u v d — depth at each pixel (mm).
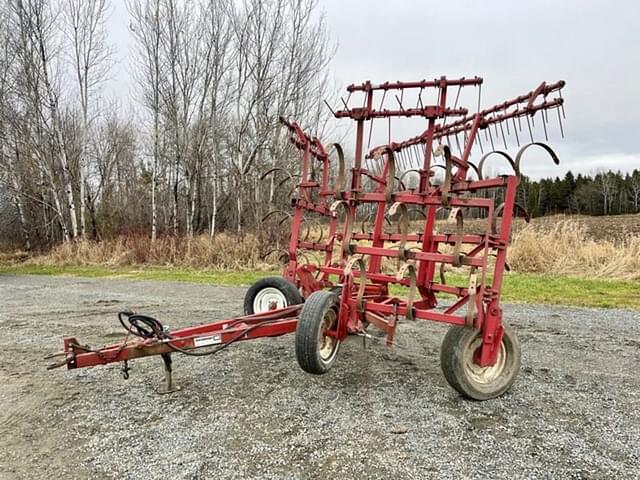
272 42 17656
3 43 18625
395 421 3547
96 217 23078
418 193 3984
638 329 6383
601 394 4094
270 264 13562
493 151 4066
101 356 3721
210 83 18422
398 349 5422
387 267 10828
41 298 9234
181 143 18625
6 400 4012
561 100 4305
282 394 4082
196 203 20547
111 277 12539
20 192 20406
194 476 2816
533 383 4371
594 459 2990
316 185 5945
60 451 3143
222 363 4902
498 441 3230
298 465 2930
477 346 3949
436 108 4512
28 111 19250
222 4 17891
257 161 18078
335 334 4098
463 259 3840
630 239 12469
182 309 7844
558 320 6918
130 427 3480
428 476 2799
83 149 19516
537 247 11805
